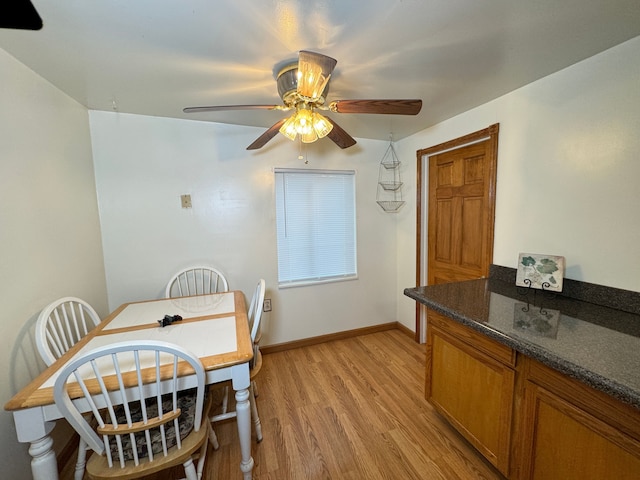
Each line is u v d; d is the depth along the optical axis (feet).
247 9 3.32
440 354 5.27
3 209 4.02
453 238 7.80
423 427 5.53
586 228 4.71
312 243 9.07
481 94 5.88
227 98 5.89
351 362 8.00
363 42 4.03
